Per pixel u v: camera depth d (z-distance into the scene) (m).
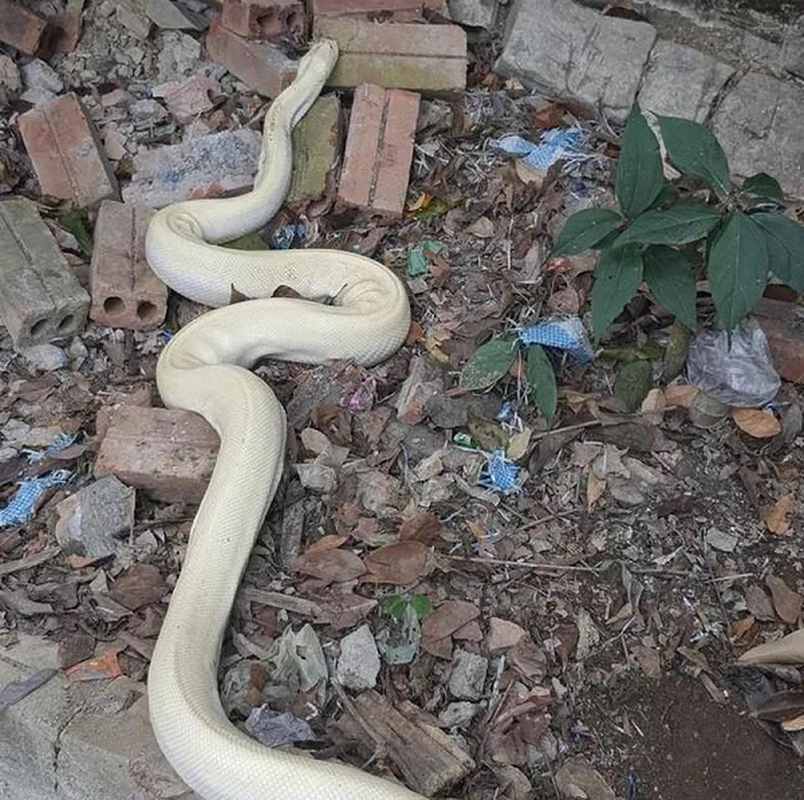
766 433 1.34
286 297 1.46
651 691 1.16
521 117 1.72
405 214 1.60
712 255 1.12
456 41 1.70
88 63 1.80
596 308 1.21
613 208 1.58
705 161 1.17
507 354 1.34
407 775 1.06
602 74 1.69
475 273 1.52
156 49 1.81
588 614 1.20
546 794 1.08
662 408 1.35
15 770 1.13
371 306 1.41
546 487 1.30
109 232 1.50
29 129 1.63
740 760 1.12
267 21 1.73
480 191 1.63
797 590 1.24
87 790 1.08
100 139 1.68
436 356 1.42
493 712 1.13
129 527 1.24
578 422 1.34
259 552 1.23
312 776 0.99
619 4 1.74
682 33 1.72
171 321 1.50
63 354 1.44
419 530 1.23
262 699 1.11
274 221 1.60
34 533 1.26
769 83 1.66
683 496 1.30
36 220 1.52
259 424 1.23
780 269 1.15
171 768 1.05
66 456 1.32
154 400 1.40
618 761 1.11
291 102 1.62
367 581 1.20
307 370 1.42
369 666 1.13
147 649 1.15
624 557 1.25
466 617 1.18
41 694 1.11
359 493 1.28
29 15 1.75
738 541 1.27
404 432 1.34
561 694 1.15
